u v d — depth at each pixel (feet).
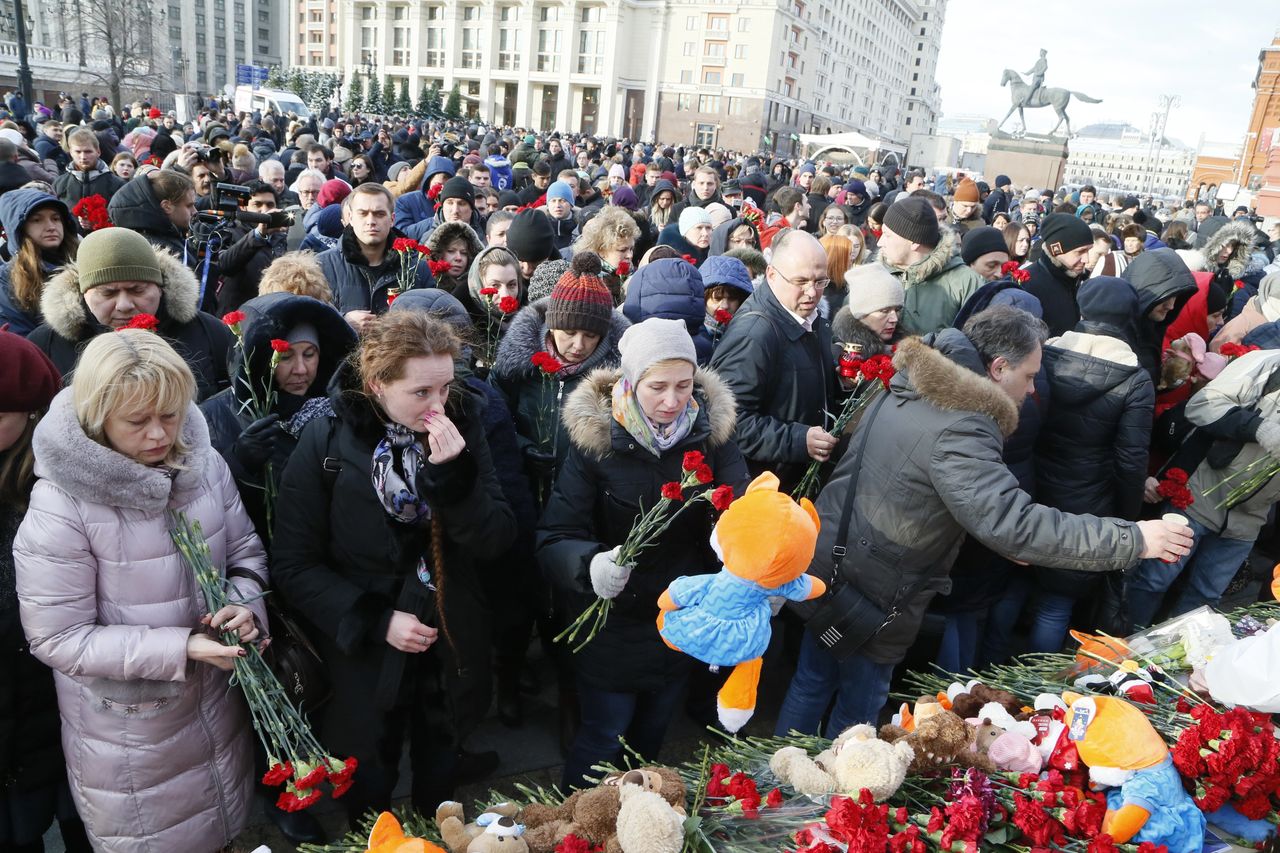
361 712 6.75
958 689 6.61
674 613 5.56
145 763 6.03
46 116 51.03
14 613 5.92
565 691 9.29
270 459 7.22
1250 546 11.49
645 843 4.51
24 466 5.99
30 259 10.50
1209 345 14.62
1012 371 8.20
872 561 7.57
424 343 5.89
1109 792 5.53
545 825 4.95
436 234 13.94
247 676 5.79
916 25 382.01
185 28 270.87
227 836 6.56
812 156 123.03
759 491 5.42
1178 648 7.02
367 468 6.43
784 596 5.57
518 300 12.01
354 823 7.22
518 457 8.70
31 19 165.48
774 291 9.88
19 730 6.20
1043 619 10.41
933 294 13.82
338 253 13.75
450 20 230.89
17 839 6.45
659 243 18.40
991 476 6.76
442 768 7.31
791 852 4.96
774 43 217.56
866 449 7.65
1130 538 6.35
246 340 7.57
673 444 7.22
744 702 5.46
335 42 258.57
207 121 56.59
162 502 5.75
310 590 6.49
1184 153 450.30
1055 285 14.62
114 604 5.78
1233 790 5.63
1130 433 9.80
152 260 8.87
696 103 225.35
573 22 220.23
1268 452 10.45
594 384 7.59
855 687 8.22
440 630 6.76
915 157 361.51
